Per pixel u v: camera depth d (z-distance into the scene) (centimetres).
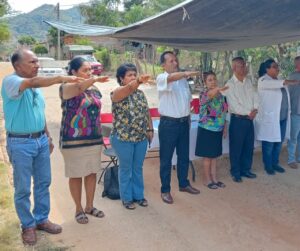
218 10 410
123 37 592
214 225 466
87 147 443
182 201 537
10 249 399
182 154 550
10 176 624
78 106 432
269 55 1326
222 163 704
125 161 491
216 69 1473
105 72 3025
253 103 601
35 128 397
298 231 453
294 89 662
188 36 554
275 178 633
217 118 564
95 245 415
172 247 413
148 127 500
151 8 3195
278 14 425
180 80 514
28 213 413
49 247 406
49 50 4319
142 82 442
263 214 498
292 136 679
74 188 458
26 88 366
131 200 511
